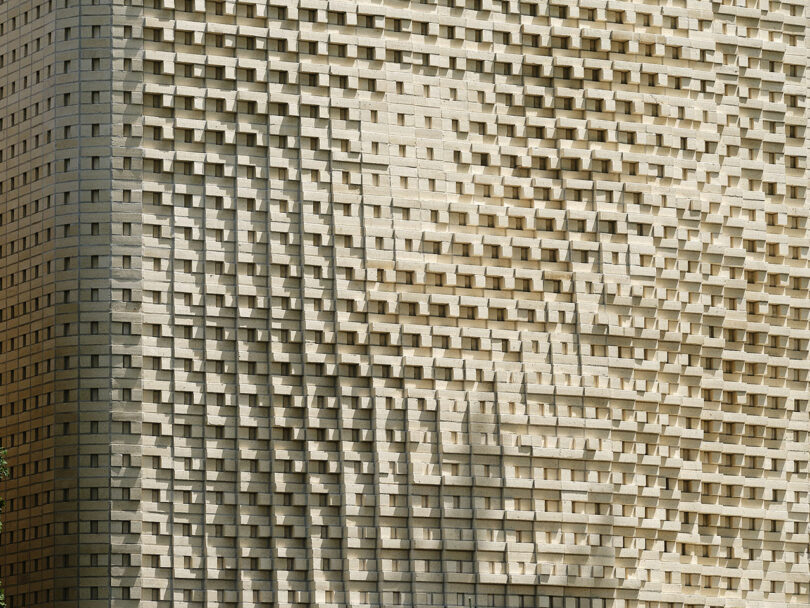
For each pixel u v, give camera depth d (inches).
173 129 2021.4
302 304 2030.0
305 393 2014.0
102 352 1966.0
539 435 2086.6
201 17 2052.2
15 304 2034.9
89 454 1950.1
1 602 1850.4
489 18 2164.1
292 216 2043.6
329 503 1998.0
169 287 1993.1
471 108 2137.1
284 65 2068.2
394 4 2126.0
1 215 2066.9
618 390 2129.7
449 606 2007.9
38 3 2063.2
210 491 1969.7
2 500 1918.1
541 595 2047.2
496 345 2092.8
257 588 1963.6
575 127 2175.2
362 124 2086.6
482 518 2039.9
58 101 2020.2
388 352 2052.2
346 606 1978.3
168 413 1972.2
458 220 2108.8
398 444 2032.5
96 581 1924.2
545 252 2138.3
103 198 1994.3
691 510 2143.2
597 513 2095.2
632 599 2094.0
